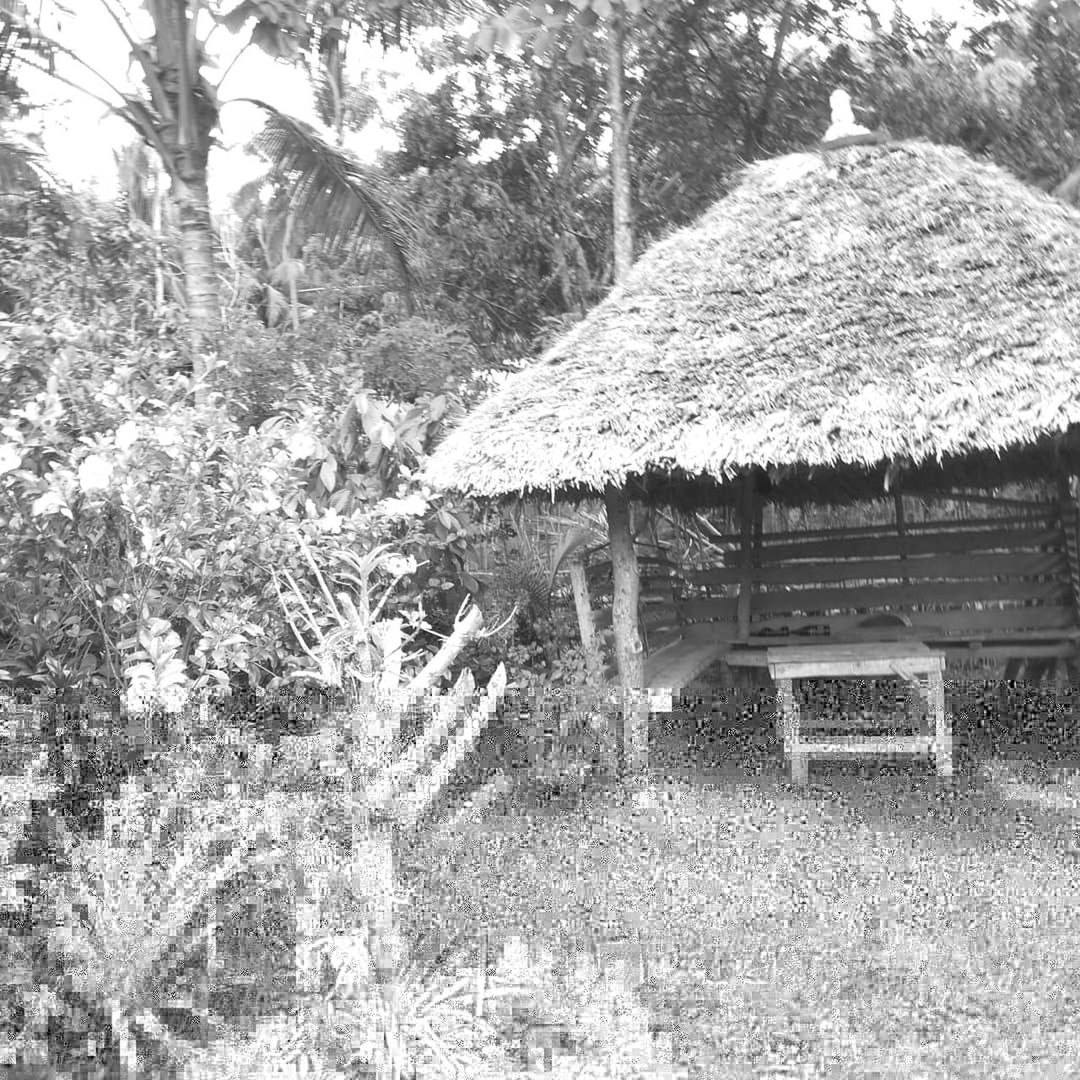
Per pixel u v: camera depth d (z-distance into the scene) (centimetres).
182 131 800
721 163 1476
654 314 630
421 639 617
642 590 768
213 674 403
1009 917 291
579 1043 246
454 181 1449
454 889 267
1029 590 742
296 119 883
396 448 658
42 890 249
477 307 1474
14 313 759
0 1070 234
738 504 805
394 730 268
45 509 407
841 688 454
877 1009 257
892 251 618
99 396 513
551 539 788
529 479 543
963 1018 251
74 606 451
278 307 1380
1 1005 240
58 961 243
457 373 889
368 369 840
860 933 282
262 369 782
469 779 286
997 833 341
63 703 285
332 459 605
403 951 253
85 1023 241
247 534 456
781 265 634
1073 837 335
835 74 1382
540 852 279
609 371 595
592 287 1467
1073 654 716
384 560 446
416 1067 241
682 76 1397
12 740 267
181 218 812
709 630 796
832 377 550
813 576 784
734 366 574
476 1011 249
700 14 1311
